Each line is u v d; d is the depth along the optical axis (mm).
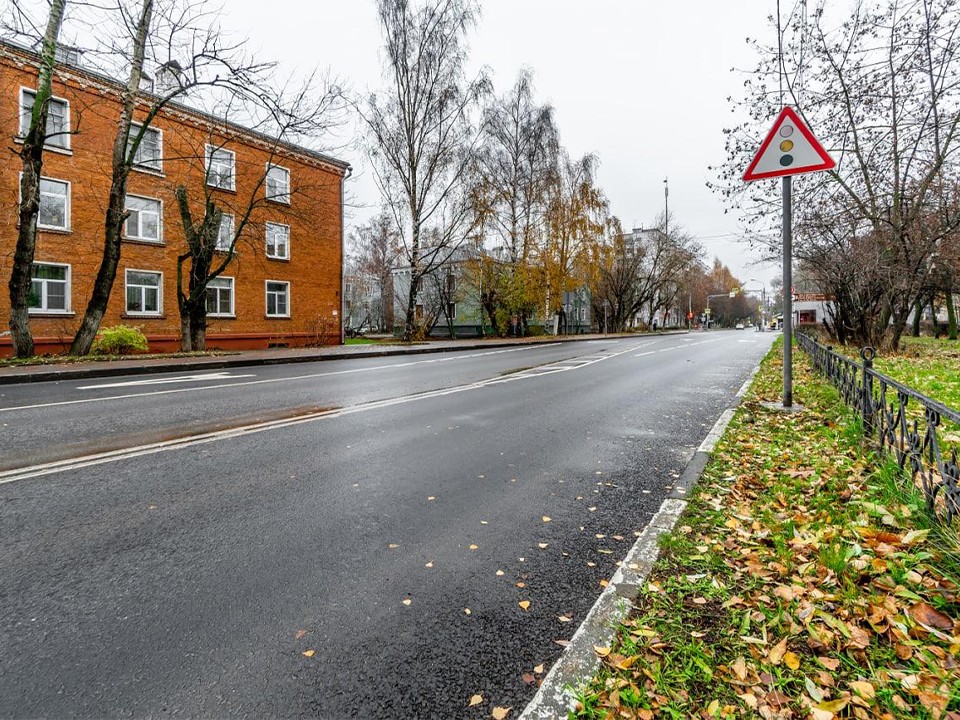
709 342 29734
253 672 2057
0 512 3596
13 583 2688
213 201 18688
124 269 18953
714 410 7602
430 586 2717
